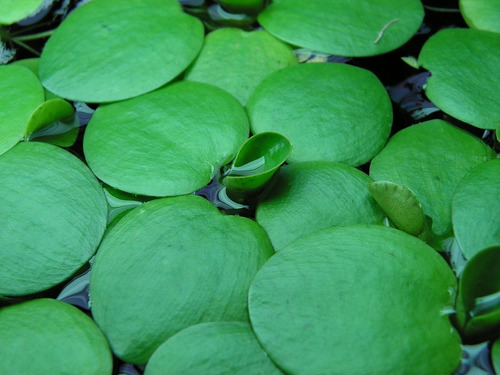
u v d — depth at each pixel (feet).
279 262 0.53
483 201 0.57
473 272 0.49
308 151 0.62
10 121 0.64
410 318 0.50
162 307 0.52
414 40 0.73
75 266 0.56
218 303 0.52
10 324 0.52
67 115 0.66
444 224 0.58
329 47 0.69
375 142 0.63
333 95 0.65
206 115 0.64
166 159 0.61
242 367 0.49
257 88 0.67
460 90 0.66
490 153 0.62
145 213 0.57
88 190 0.59
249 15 0.74
